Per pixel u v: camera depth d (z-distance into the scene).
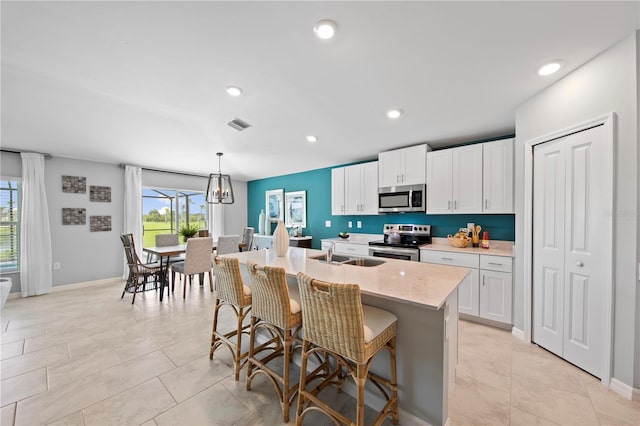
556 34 1.59
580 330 1.99
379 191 4.00
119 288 4.33
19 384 1.88
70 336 2.64
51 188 4.14
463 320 3.01
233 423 1.55
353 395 1.79
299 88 2.34
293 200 5.89
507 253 2.81
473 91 2.31
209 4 1.41
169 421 1.56
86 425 1.52
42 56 1.97
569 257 2.08
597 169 1.85
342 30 1.60
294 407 1.69
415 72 2.04
